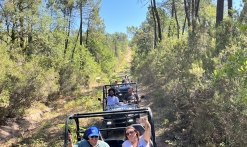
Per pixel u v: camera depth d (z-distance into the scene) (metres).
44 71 18.11
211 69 9.20
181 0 35.69
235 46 9.12
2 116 13.68
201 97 8.08
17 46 20.44
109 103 10.90
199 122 7.64
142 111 5.82
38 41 22.44
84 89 27.72
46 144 10.33
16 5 20.72
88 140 5.18
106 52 48.28
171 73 14.75
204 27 13.88
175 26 39.03
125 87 13.31
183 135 8.76
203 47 13.26
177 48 15.69
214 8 26.02
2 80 13.05
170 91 11.38
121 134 7.66
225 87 7.02
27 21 20.83
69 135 4.99
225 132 6.90
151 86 22.03
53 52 23.47
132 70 42.94
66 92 22.48
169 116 10.93
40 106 17.92
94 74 34.56
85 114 5.83
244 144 6.39
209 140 7.44
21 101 14.84
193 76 9.16
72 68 23.17
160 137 9.29
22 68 15.81
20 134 12.78
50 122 13.95
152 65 23.52
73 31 38.38
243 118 6.43
